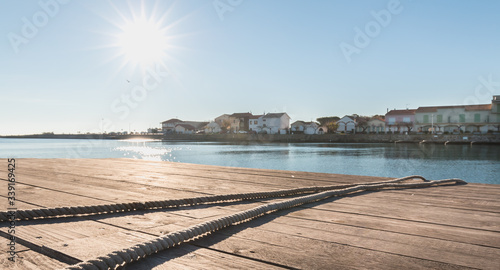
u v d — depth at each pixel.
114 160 7.52
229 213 2.52
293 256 1.61
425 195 3.50
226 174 5.09
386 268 1.48
